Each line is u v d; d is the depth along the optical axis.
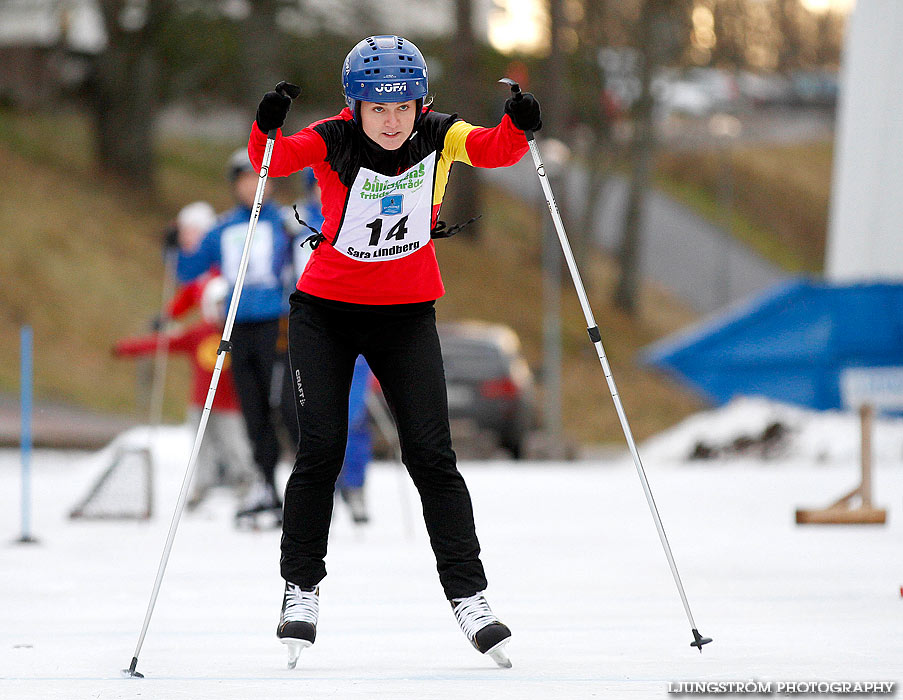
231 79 111.62
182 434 47.53
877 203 54.81
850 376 38.59
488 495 41.59
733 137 187.62
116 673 15.19
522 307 123.06
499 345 67.44
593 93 127.81
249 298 30.69
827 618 18.80
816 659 15.62
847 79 56.22
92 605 20.73
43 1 111.12
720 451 53.88
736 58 140.50
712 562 25.33
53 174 108.00
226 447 35.91
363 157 14.95
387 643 17.22
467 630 15.37
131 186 112.62
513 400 66.31
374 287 15.36
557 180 119.00
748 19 143.00
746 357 39.09
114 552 27.59
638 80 129.25
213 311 34.31
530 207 155.88
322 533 15.78
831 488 41.31
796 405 39.12
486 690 13.98
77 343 87.94
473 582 15.50
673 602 20.58
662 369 39.44
